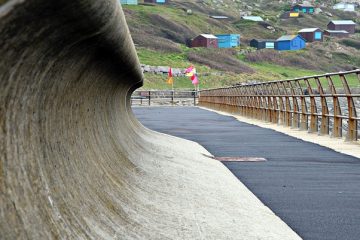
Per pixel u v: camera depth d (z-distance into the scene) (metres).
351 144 32.34
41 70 6.42
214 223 11.86
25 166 6.12
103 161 11.30
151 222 10.45
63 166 7.81
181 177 17.00
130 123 23.50
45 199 6.50
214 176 19.20
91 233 7.59
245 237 11.12
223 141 35.03
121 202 10.30
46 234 6.07
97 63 9.24
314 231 12.21
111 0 7.01
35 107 6.64
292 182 19.08
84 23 6.49
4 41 5.01
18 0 4.75
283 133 41.28
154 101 144.12
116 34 8.79
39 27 5.52
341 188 17.91
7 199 5.44
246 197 16.02
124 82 16.80
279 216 13.78
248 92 66.50
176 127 48.59
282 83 50.09
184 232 10.59
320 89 38.69
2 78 5.36
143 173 15.00
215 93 101.00
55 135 7.66
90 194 8.73
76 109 9.23
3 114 5.56
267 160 25.30
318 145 32.16
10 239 5.27
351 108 33.06
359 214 14.01
